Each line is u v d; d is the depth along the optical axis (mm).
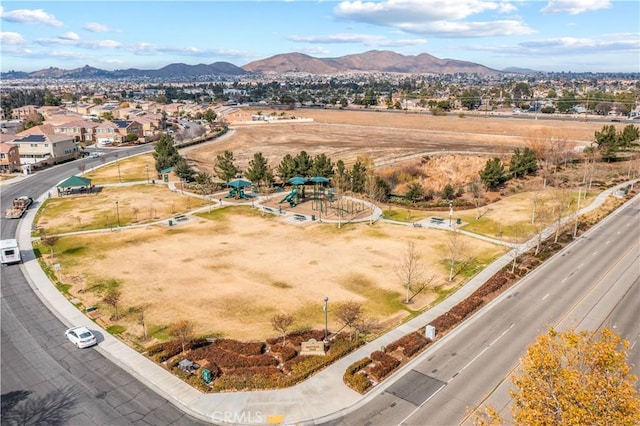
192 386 35188
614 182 103062
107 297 46125
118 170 118188
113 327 44062
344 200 92875
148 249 65500
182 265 59625
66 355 39375
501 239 69125
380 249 65500
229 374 36344
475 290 51938
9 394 34312
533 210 75125
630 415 19906
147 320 45469
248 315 46688
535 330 43219
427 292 51906
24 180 108812
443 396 33844
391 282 54531
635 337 41906
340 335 42250
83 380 35938
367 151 140500
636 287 52281
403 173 111000
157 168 112125
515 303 48812
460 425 30844
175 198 94375
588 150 123750
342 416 31922
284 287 53219
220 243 68250
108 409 32656
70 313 46781
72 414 32125
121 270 57906
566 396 20672
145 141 166500
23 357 39062
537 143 126062
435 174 119500
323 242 68750
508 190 98875
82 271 57594
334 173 104125
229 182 96125
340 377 36281
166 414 32156
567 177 106875
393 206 89125
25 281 54656
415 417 31688
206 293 51562
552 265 59344
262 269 58375
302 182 90750
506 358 38562
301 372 36188
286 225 77188
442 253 63688
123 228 75062
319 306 48719
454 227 74312
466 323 44750
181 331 40031
